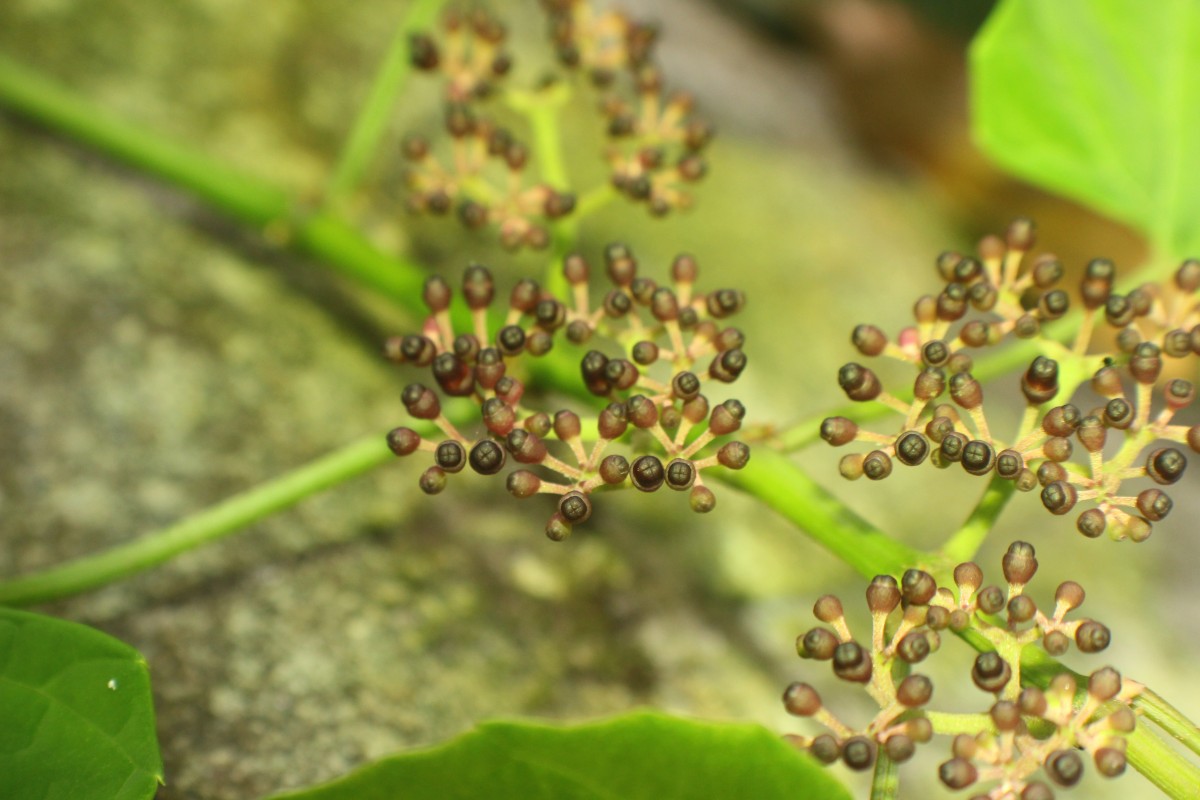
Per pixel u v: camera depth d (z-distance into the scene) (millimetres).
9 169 372
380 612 340
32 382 348
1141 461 451
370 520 351
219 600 335
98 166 378
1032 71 355
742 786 284
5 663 297
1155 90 353
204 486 346
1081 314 325
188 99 413
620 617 355
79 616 329
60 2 416
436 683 335
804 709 292
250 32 445
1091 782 358
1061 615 295
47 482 339
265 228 365
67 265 363
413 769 284
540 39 506
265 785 318
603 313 315
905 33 566
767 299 452
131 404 351
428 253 414
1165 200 351
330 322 375
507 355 312
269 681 328
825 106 583
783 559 375
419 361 311
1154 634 382
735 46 583
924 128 562
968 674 368
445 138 448
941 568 307
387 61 360
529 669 342
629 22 349
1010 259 317
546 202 334
